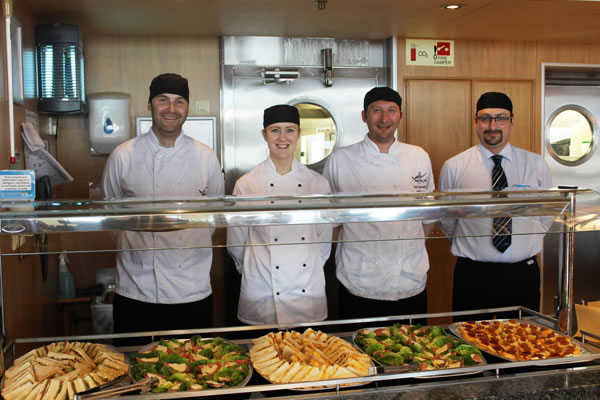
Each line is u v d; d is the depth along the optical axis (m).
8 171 1.43
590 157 3.89
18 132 2.38
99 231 1.35
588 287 3.80
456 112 3.66
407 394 1.28
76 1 2.69
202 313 2.21
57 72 2.95
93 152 3.29
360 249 2.29
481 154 2.58
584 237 3.79
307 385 1.26
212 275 3.33
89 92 3.31
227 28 3.23
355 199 1.51
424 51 3.58
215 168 2.47
